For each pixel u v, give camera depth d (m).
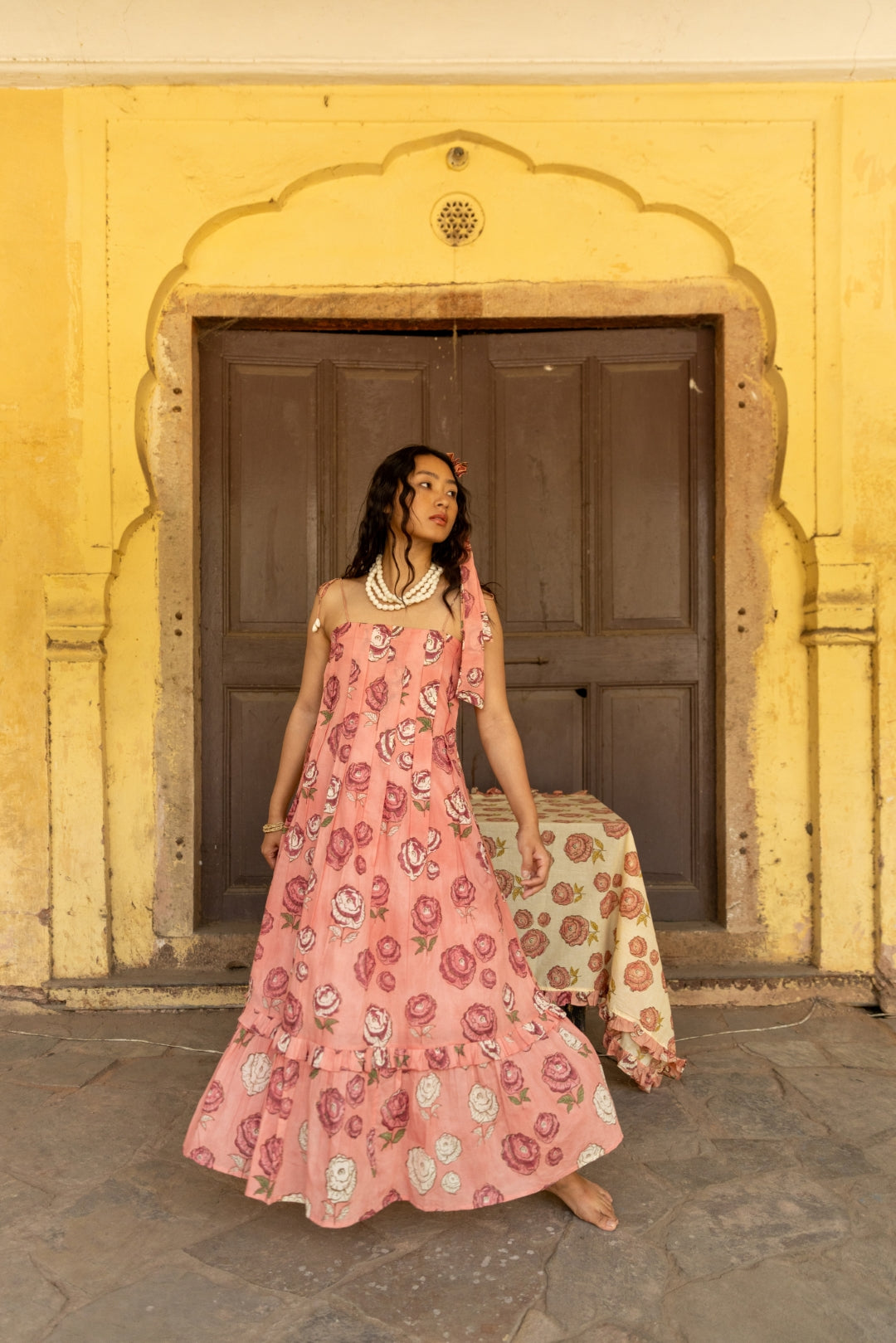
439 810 1.86
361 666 1.89
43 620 3.15
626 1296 1.69
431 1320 1.63
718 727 3.33
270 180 3.17
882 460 3.14
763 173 3.15
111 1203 2.00
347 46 3.05
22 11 2.97
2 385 3.15
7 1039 2.92
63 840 3.15
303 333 3.38
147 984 3.12
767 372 3.22
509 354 3.40
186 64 3.06
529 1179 1.79
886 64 3.05
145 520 3.23
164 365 3.24
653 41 3.04
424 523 1.91
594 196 3.23
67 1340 1.58
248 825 3.39
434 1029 1.78
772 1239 1.86
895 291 3.13
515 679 3.41
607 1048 2.50
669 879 3.41
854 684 3.15
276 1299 1.69
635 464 3.40
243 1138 1.84
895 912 3.13
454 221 3.23
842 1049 2.80
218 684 3.37
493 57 3.06
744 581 3.26
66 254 3.15
